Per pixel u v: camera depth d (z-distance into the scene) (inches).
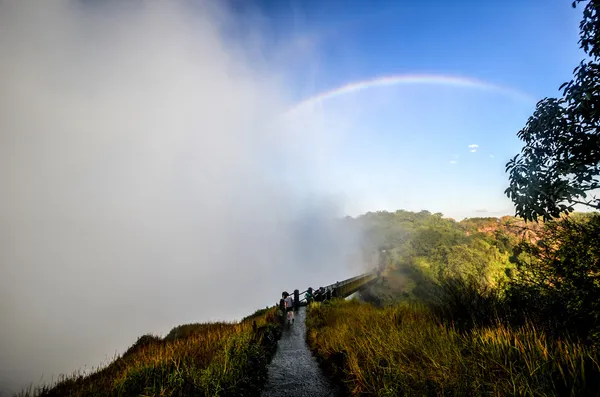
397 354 201.3
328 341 317.1
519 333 168.1
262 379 243.4
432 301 310.5
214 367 219.9
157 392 188.1
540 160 156.5
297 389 226.8
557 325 162.9
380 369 188.7
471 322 219.3
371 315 369.4
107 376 293.7
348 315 440.1
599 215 150.9
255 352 269.9
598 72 130.0
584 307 150.3
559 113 143.1
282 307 571.5
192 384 193.2
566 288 164.7
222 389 191.0
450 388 143.6
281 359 316.5
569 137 142.9
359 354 232.4
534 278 189.3
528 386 121.0
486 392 131.0
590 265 149.9
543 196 149.2
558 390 120.6
